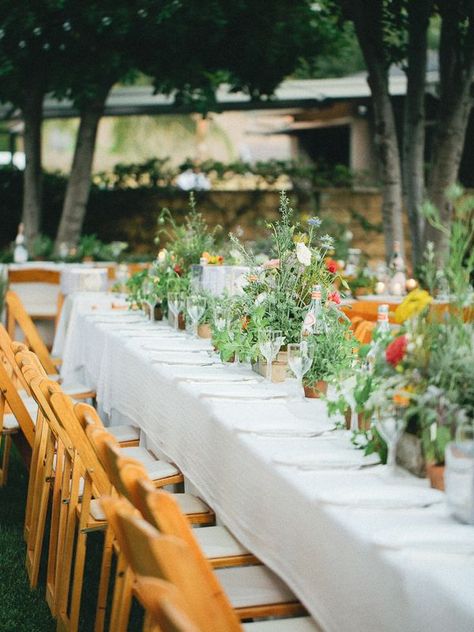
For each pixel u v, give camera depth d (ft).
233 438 11.41
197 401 13.30
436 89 56.59
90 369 22.56
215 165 61.62
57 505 14.28
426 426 9.24
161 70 49.96
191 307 19.52
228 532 11.93
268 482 10.11
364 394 10.64
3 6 46.16
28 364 14.66
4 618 13.99
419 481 9.44
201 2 44.50
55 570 14.43
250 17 47.65
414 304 9.55
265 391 13.74
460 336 9.39
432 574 7.23
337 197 59.67
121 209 62.64
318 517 8.77
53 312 36.45
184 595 6.72
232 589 10.26
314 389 12.86
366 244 59.31
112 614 10.94
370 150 67.72
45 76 51.65
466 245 9.34
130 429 18.16
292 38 48.49
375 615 7.70
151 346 18.08
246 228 61.21
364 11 34.45
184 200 61.82
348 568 8.13
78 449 12.29
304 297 15.37
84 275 29.45
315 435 11.28
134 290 25.07
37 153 53.31
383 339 10.15
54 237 64.39
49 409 13.43
